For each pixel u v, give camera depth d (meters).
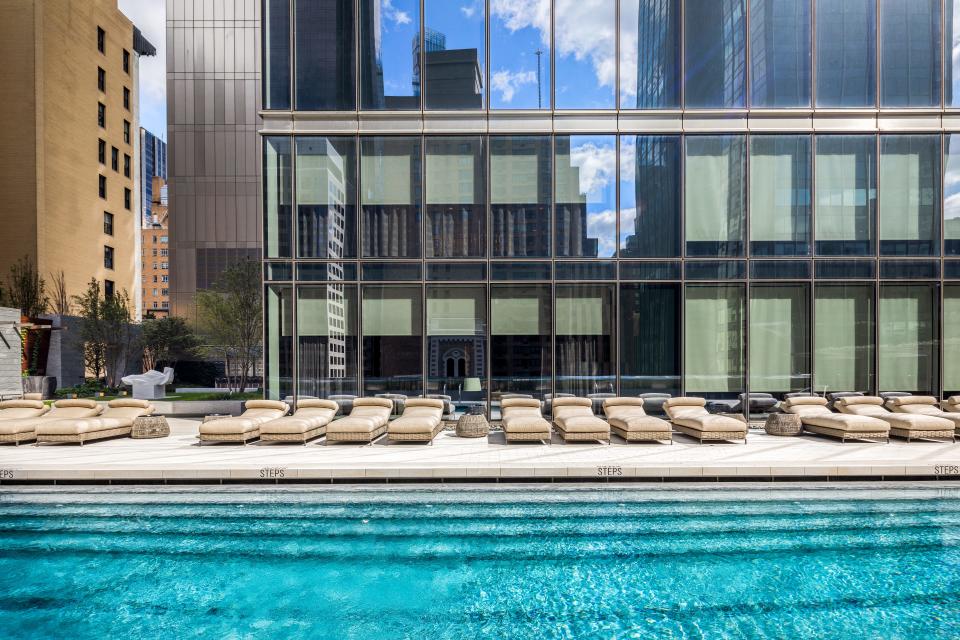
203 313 25.08
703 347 12.13
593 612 4.68
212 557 5.73
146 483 7.67
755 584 5.13
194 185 34.47
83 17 32.94
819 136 12.24
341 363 12.10
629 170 12.18
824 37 12.21
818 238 12.24
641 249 12.14
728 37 12.23
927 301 12.27
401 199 12.20
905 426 9.73
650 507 6.93
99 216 34.34
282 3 12.21
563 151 12.18
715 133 12.19
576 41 12.21
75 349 23.61
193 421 13.29
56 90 30.52
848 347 12.21
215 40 34.41
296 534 6.25
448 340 12.13
